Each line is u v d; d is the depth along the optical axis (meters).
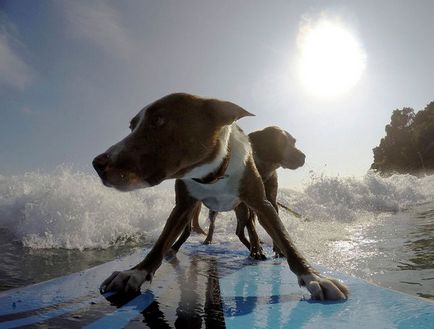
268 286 0.58
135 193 1.51
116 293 0.52
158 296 0.51
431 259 0.82
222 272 0.70
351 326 0.38
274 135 1.01
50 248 0.96
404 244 1.02
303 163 1.07
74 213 1.13
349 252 0.96
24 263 0.78
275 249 0.93
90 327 0.38
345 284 0.57
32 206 1.12
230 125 0.65
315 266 0.72
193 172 0.60
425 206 2.13
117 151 0.52
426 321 0.39
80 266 0.77
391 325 0.38
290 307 0.46
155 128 0.55
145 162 0.54
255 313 0.43
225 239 1.26
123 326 0.38
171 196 1.55
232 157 0.65
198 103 0.58
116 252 0.95
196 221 1.36
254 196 0.67
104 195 1.26
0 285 0.61
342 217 1.75
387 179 2.65
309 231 1.32
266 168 1.00
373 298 0.49
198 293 0.53
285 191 2.17
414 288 0.61
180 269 0.73
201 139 0.57
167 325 0.39
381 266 0.78
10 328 0.37
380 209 2.06
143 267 0.57
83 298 0.49
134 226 1.23
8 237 1.02
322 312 0.44
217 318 0.41
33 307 0.45
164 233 0.63
